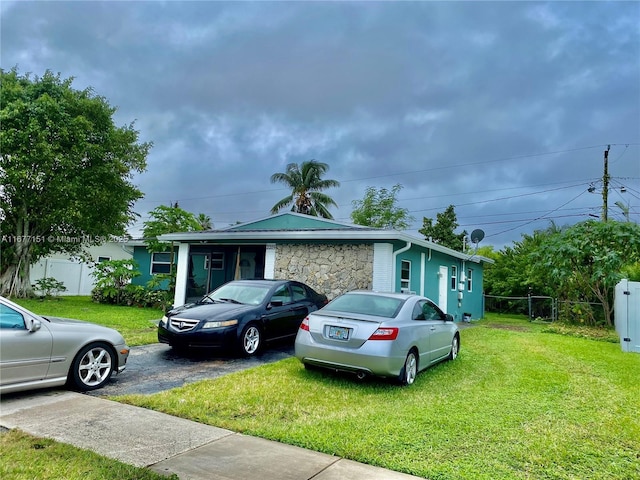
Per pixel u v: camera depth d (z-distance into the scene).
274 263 13.46
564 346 9.93
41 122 16.08
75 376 5.16
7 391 4.58
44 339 4.87
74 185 16.41
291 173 37.72
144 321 11.72
